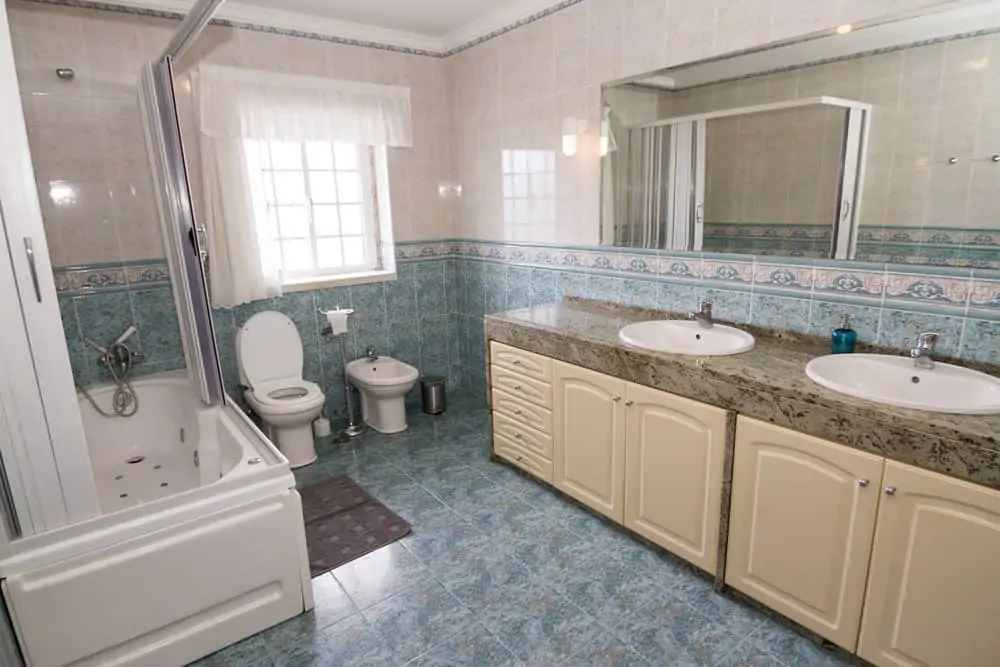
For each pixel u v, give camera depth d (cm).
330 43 326
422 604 203
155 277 301
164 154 220
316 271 365
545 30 295
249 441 227
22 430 159
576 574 216
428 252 391
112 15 269
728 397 185
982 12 160
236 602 188
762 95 214
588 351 234
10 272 154
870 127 187
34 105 259
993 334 171
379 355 382
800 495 170
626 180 271
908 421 142
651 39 247
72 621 162
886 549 153
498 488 284
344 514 262
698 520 204
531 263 338
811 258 210
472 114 359
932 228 179
